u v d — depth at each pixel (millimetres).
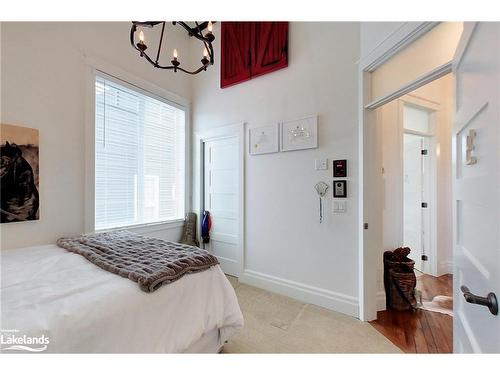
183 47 3490
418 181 3297
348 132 2213
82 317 939
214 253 3424
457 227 958
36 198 2041
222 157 3330
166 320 1198
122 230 2543
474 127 765
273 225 2734
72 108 2285
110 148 2660
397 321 2066
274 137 2699
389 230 2600
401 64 1702
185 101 3506
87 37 2406
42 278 1262
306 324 2021
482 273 700
